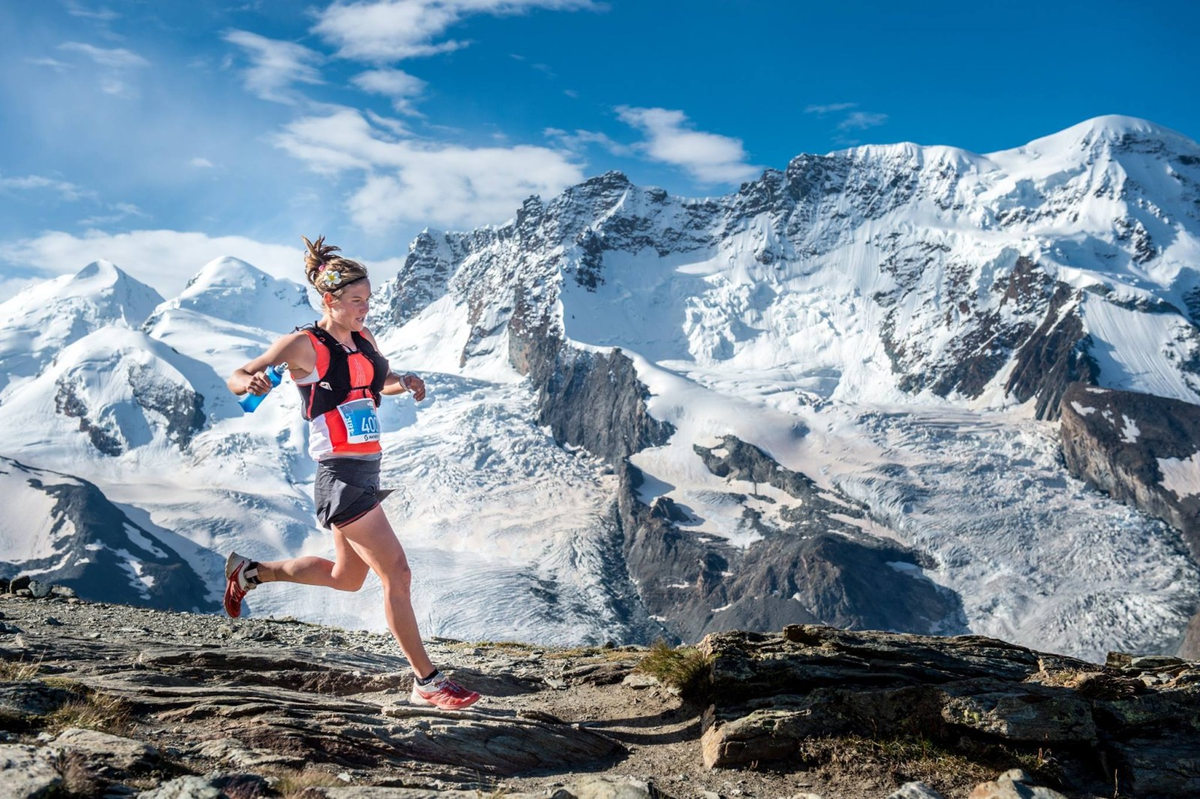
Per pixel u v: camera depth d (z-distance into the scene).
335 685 9.31
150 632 12.44
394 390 7.15
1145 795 7.28
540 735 7.72
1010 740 7.66
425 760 6.97
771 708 8.14
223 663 9.38
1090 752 7.73
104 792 4.93
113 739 5.66
